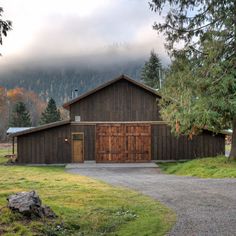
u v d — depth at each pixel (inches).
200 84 672.4
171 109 766.5
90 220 329.4
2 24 340.8
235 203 387.5
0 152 1614.2
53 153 1080.2
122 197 441.1
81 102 1093.1
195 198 421.1
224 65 649.6
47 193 463.8
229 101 639.8
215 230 286.7
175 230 291.7
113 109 1095.6
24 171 824.3
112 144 1090.1
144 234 287.6
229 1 615.2
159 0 627.5
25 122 2620.6
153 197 439.2
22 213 288.7
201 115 665.6
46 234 270.7
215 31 663.1
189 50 719.1
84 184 563.2
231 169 663.8
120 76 1081.4
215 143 1095.0
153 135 1095.0
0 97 3292.3
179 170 779.4
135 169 930.7
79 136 1088.8
